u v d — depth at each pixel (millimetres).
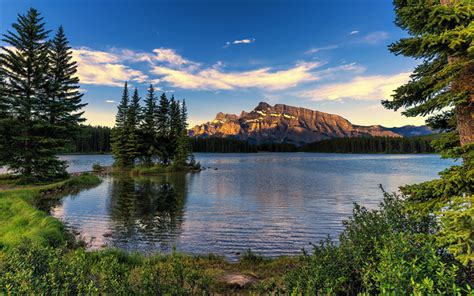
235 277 7512
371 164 75312
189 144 62156
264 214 18969
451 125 6098
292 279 4715
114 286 3826
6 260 4336
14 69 30422
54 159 31812
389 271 3193
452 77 4523
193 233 14602
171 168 55281
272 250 12266
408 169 57562
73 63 36312
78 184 32250
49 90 33281
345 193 27984
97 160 82688
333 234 14555
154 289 4273
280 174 48969
